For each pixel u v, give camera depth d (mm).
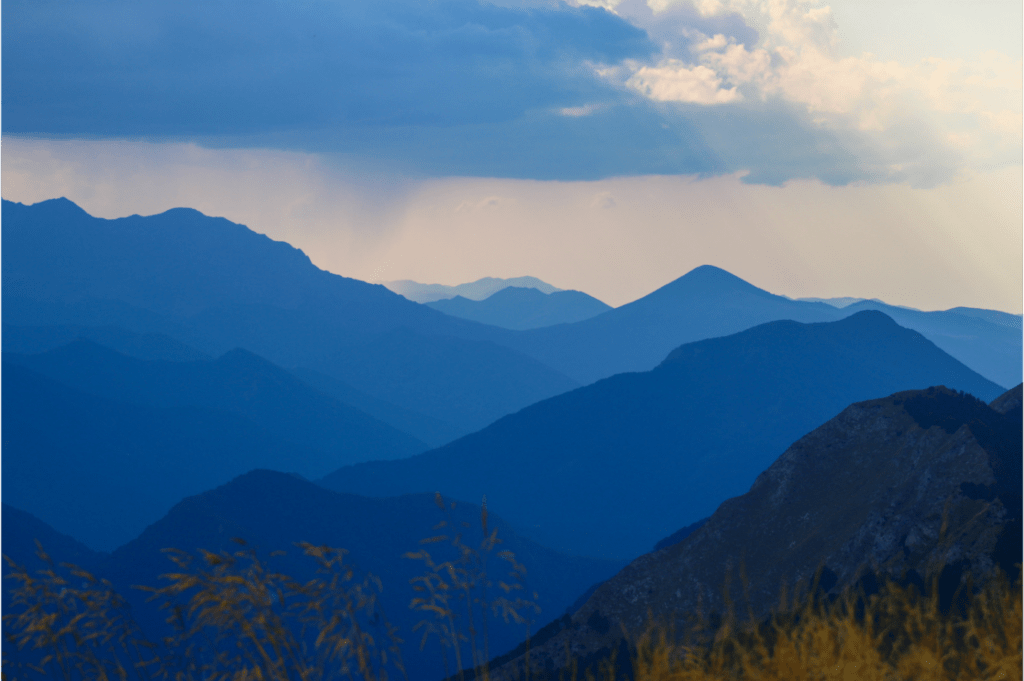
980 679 5953
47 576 6172
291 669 5777
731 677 6359
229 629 5824
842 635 6449
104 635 6086
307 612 5973
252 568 5992
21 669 5945
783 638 6406
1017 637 6105
